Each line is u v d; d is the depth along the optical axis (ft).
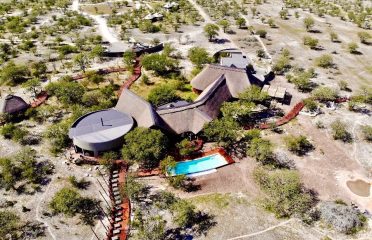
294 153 213.25
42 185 190.49
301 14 458.91
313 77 296.51
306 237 162.81
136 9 473.26
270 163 204.64
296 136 226.99
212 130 207.82
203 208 177.37
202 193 186.50
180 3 489.26
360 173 199.82
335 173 199.41
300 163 205.67
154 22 423.64
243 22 404.98
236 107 232.73
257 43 364.38
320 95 260.42
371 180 195.00
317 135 228.43
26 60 321.11
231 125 213.87
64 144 216.74
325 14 458.50
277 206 175.94
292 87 280.92
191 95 270.46
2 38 367.66
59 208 170.71
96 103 251.39
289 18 442.50
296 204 173.88
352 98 263.49
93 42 359.66
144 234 157.28
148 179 195.42
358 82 290.76
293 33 393.70
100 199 182.60
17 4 490.08
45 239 161.79
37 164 203.41
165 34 386.11
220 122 212.43
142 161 197.98
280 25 417.69
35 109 248.32
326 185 191.21
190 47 352.90
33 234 163.73
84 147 203.62
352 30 403.34
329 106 257.34
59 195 173.68
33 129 231.91
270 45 360.89
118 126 215.10
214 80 262.88
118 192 187.11
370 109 255.29
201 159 208.13
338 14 453.58
